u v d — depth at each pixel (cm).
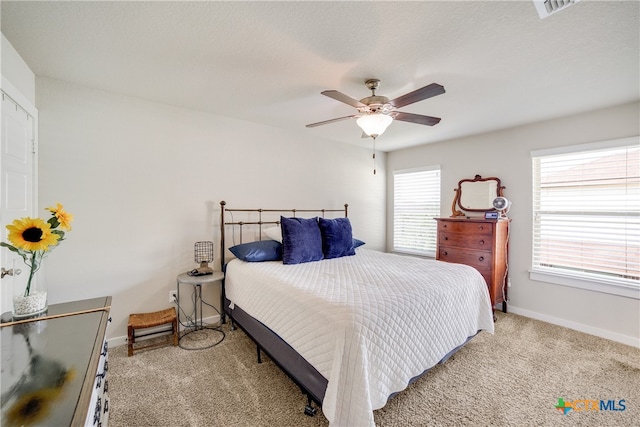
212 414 165
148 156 261
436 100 252
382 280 204
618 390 186
